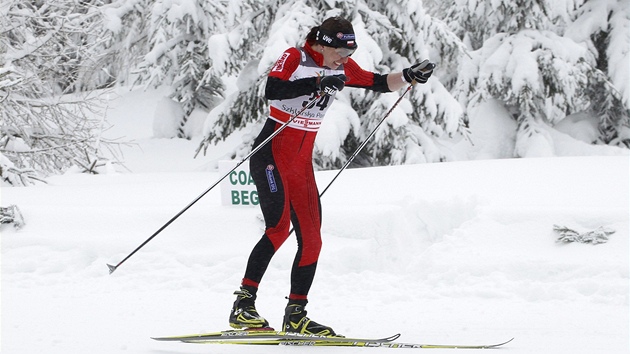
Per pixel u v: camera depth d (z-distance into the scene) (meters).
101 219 15.59
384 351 8.61
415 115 27.45
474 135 32.38
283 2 27.44
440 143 28.02
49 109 26.50
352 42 8.63
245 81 27.69
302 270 8.98
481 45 35.00
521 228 13.58
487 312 11.15
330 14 25.64
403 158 26.38
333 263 13.62
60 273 14.32
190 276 13.77
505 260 12.88
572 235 12.97
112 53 43.41
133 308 11.80
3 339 9.67
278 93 8.57
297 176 9.09
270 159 9.05
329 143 25.09
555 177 16.39
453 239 13.73
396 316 11.09
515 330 9.95
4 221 15.69
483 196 14.71
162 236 14.97
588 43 32.25
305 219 9.06
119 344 9.30
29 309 11.71
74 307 11.88
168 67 40.03
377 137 26.36
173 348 9.02
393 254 13.98
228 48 27.58
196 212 15.42
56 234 15.32
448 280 12.88
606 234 12.88
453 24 35.16
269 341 8.82
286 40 24.84
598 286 11.83
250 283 8.97
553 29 33.16
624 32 31.97
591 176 16.23
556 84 30.47
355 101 26.88
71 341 9.52
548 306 11.45
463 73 32.78
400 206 14.80
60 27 25.61
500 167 17.98
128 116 47.31
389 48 27.05
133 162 37.62
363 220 14.27
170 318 11.09
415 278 13.23
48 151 26.27
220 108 28.36
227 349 8.86
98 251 14.72
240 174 15.50
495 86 31.28
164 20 38.06
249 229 14.88
